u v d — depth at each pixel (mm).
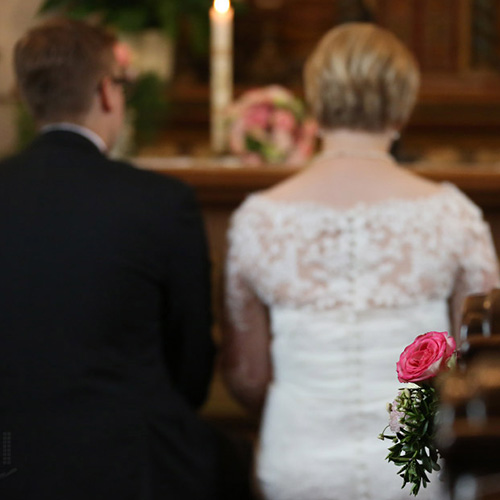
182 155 10352
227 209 4637
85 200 3146
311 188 3334
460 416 690
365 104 3346
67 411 2979
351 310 3215
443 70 10703
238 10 7219
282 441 3299
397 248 3207
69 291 3039
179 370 3488
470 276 3277
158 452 3135
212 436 3391
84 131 3393
